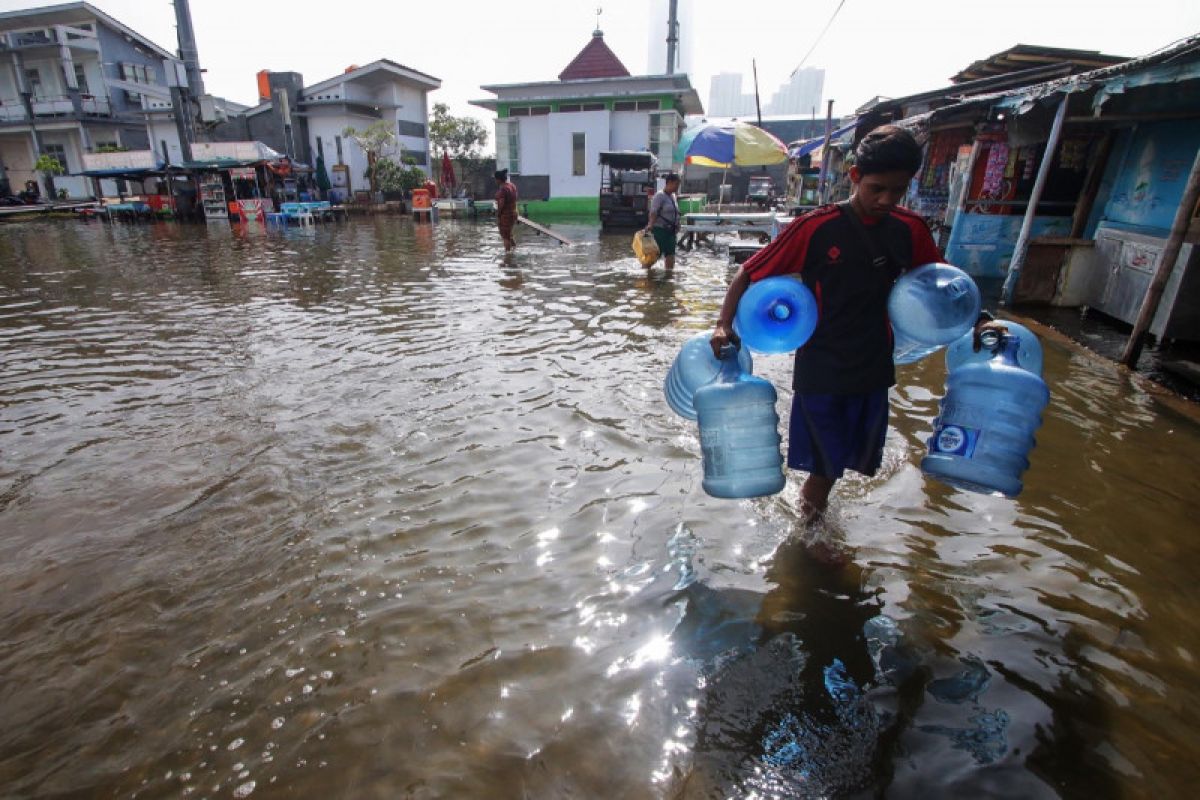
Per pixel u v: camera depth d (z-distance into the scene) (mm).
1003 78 9469
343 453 3707
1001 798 1636
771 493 2451
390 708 1943
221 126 32375
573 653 2150
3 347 6164
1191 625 2281
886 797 1643
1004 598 2420
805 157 20406
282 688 2027
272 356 5738
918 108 11062
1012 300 7801
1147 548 2744
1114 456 3611
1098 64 9164
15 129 32375
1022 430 2322
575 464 3533
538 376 5043
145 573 2621
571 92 27578
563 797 1656
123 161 26438
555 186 28406
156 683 2059
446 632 2256
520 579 2547
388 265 12062
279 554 2738
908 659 2115
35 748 1838
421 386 4840
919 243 2418
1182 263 5832
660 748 1793
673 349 5832
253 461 3619
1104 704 1937
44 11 30828
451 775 1724
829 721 1875
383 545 2795
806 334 2498
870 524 2920
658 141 27234
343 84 31516
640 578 2543
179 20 29828
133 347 6117
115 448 3832
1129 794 1651
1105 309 7137
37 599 2473
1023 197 8547
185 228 22891
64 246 16453
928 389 4805
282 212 24312
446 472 3461
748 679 2031
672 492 3201
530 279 10133
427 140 37094
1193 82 5895
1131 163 7574
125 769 1765
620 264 12055
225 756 1799
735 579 2529
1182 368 5137
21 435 4051
